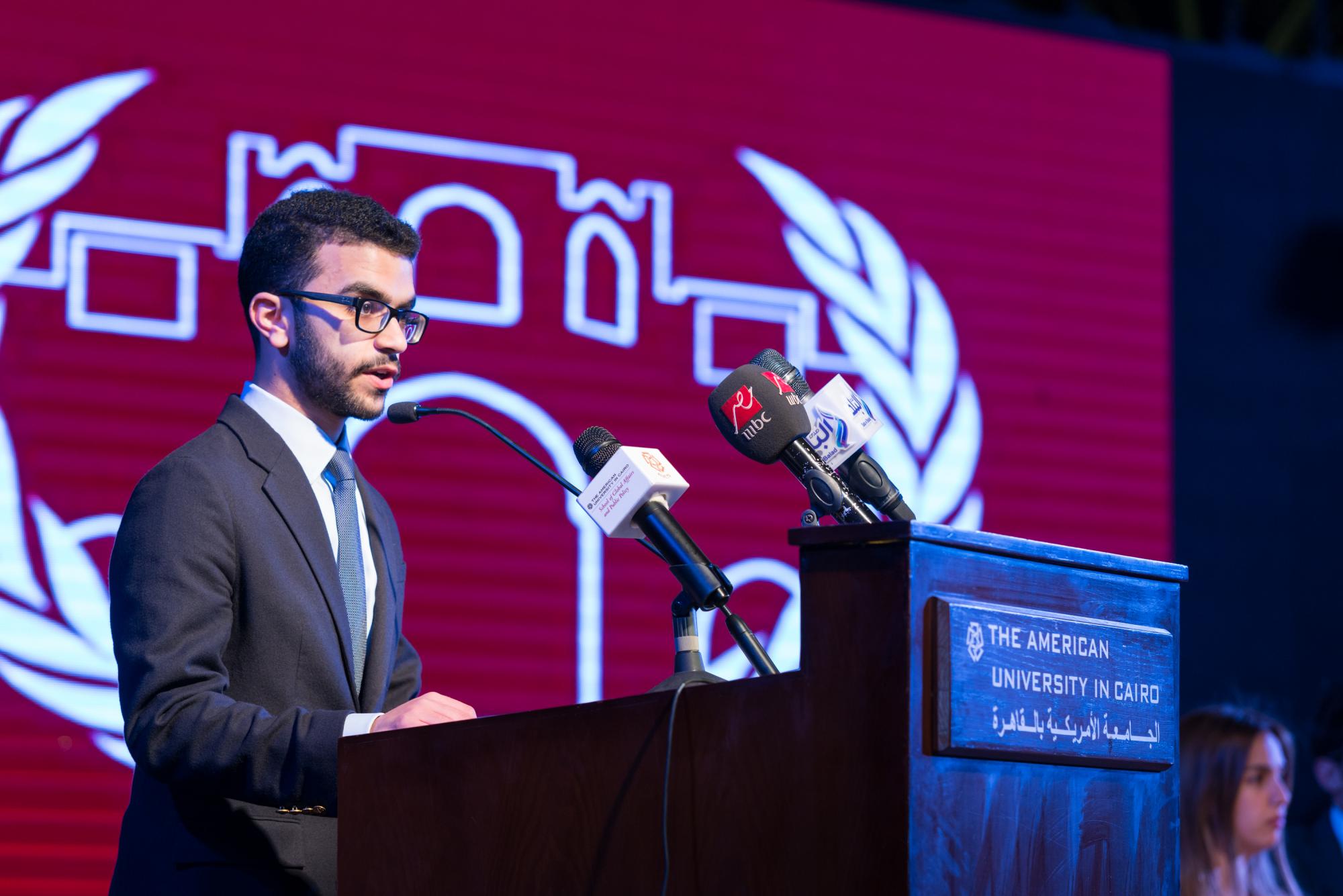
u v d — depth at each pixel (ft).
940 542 5.22
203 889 7.54
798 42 21.90
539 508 19.69
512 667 19.31
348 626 8.34
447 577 19.15
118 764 17.53
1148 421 23.06
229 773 7.14
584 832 5.75
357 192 19.25
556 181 20.31
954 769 5.14
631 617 19.98
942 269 22.18
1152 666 5.95
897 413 21.47
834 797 5.15
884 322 21.66
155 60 18.63
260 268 8.84
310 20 19.42
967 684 5.15
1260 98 24.66
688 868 5.45
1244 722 14.97
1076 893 5.51
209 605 7.68
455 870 6.09
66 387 17.78
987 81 22.93
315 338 8.67
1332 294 24.47
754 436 6.97
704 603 6.59
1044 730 5.41
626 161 20.71
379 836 6.34
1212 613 23.34
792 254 21.31
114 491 17.80
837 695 5.20
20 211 17.83
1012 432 22.20
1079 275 22.98
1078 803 5.59
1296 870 16.75
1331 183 24.76
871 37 22.34
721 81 21.42
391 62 19.72
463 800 6.12
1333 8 25.31
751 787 5.35
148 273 18.26
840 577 5.26
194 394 18.26
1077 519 22.34
